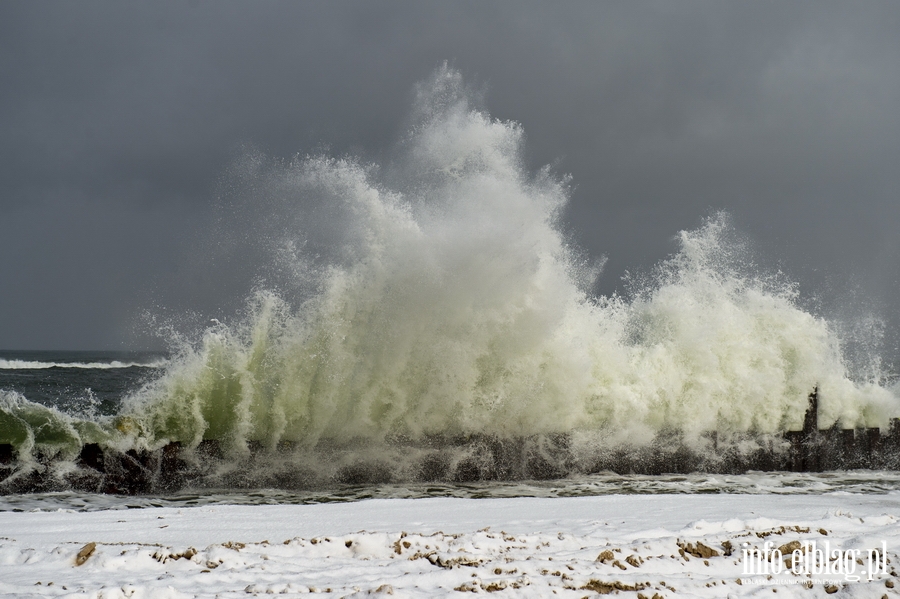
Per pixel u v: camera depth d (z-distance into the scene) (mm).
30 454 8969
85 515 6453
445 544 4859
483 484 9820
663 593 3840
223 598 3594
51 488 8961
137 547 4680
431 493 9188
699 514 6461
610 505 7137
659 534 5352
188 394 9852
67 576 4051
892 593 3980
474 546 4793
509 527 5746
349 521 6188
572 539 5082
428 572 4094
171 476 9375
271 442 9875
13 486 8805
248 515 6477
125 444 9250
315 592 3734
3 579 3967
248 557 4477
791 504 7254
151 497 8844
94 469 9117
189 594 3656
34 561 4383
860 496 8195
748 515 6301
